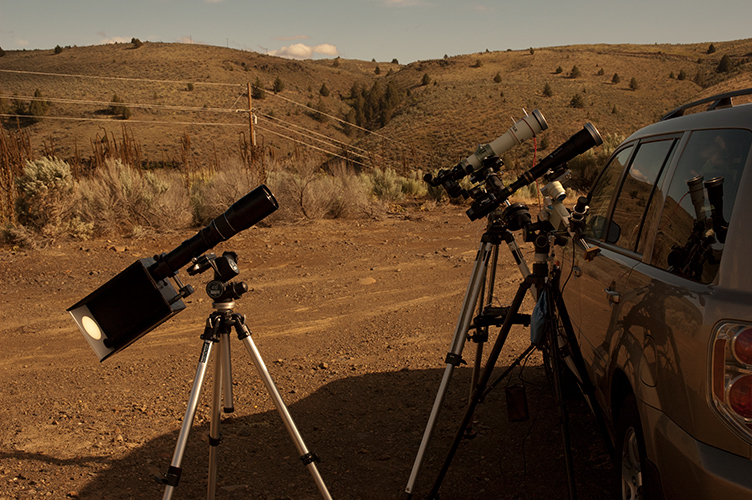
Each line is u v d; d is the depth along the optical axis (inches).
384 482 137.1
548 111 3846.0
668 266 95.5
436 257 438.6
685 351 79.7
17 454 151.6
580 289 146.8
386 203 725.3
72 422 173.9
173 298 112.0
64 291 350.6
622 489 104.3
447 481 136.0
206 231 108.3
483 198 121.5
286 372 217.2
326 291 346.0
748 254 75.8
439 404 120.2
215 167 950.4
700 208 90.1
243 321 109.3
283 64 7495.1
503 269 388.5
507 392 121.2
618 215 133.8
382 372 213.2
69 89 4995.1
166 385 207.0
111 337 113.3
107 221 529.3
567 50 7549.2
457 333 123.0
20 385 210.1
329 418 174.4
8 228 476.4
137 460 148.3
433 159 3083.2
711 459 73.4
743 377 71.0
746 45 6732.3
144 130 4025.6
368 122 5423.2
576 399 177.9
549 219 122.0
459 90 4480.8
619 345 107.4
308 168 667.4
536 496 127.5
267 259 438.6
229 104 5108.3
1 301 330.6
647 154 125.4
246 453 152.5
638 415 96.3
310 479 139.0
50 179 487.2
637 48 7618.1
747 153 82.8
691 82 5246.1
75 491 131.6
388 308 307.1
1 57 7057.1
